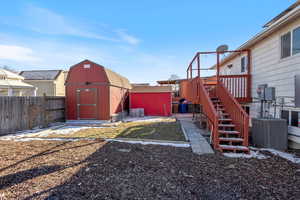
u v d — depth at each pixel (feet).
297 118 15.90
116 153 14.20
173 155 13.70
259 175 10.13
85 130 25.36
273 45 19.57
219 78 24.11
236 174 10.27
